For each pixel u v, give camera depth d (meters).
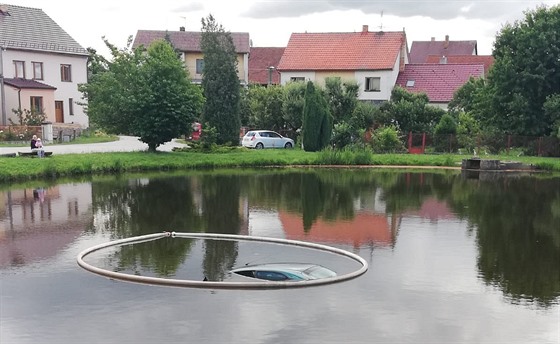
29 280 8.14
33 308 7.06
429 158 26.45
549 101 28.05
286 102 32.59
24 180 19.03
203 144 26.86
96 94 24.62
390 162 26.11
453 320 6.75
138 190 17.16
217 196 16.27
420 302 7.33
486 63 51.28
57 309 7.02
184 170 23.09
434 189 18.36
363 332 6.38
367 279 8.28
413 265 9.10
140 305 7.14
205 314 6.85
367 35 40.41
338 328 6.47
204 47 28.50
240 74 45.75
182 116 24.45
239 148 27.72
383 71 37.66
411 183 19.89
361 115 30.62
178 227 12.09
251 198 15.99
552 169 25.09
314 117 28.11
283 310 6.99
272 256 9.68
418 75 39.62
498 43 30.56
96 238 10.93
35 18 37.53
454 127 29.78
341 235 11.39
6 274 8.44
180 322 6.61
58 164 20.39
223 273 8.69
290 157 25.81
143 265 9.09
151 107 23.97
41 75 35.81
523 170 25.14
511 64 29.22
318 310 7.01
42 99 34.47
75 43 38.53
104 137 34.03
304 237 11.21
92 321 6.65
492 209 14.52
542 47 28.92
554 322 6.73
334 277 8.19
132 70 24.11
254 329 6.43
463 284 8.10
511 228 12.13
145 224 12.34
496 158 26.59
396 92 33.69
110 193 16.52
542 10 30.05
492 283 8.16
